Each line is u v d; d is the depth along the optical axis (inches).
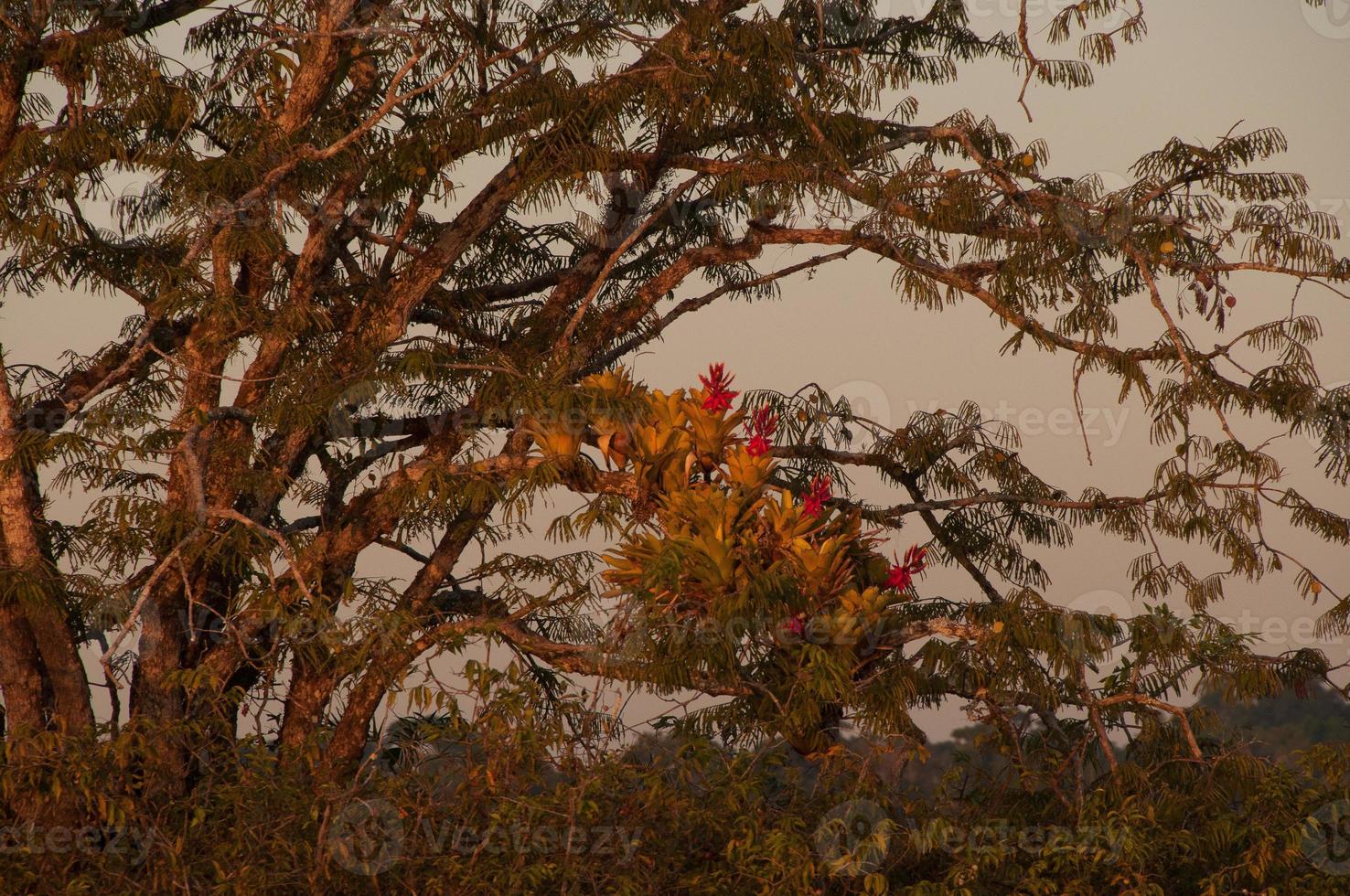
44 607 984.9
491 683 785.6
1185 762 913.5
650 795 754.8
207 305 999.6
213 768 840.9
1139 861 771.4
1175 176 1059.9
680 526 979.9
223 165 1018.1
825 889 780.0
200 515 930.7
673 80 1117.7
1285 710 1021.2
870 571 1006.4
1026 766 915.4
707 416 1031.6
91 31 1079.0
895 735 876.0
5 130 1093.8
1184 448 1067.9
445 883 722.8
